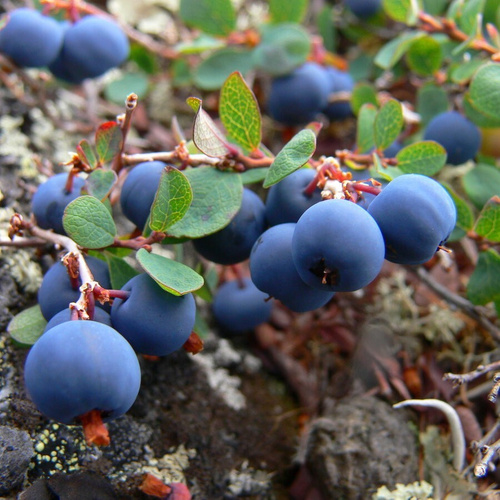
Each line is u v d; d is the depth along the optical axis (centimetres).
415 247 8
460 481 10
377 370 11
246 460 11
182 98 15
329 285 8
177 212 9
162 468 10
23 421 9
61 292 9
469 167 13
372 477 10
